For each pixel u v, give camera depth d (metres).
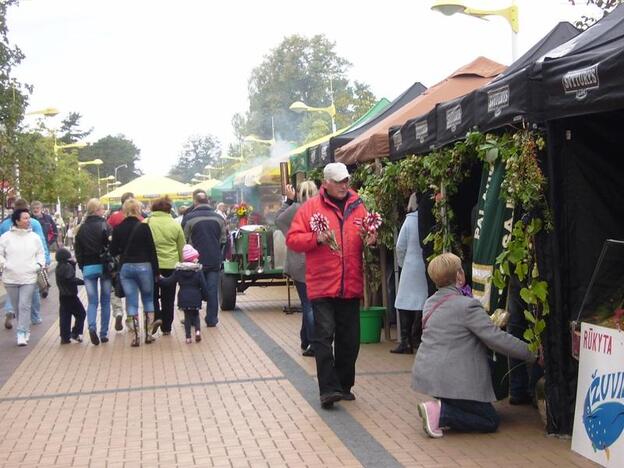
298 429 6.76
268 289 19.38
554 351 6.15
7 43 19.00
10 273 11.65
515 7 13.31
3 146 20.69
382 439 6.38
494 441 6.19
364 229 7.27
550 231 6.09
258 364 9.67
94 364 10.11
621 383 5.23
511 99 6.21
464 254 8.57
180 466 5.90
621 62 4.99
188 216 13.10
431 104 10.93
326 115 64.69
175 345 11.35
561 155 6.08
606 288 5.47
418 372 6.45
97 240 11.66
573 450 5.79
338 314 7.54
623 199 6.13
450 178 8.31
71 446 6.54
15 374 9.63
